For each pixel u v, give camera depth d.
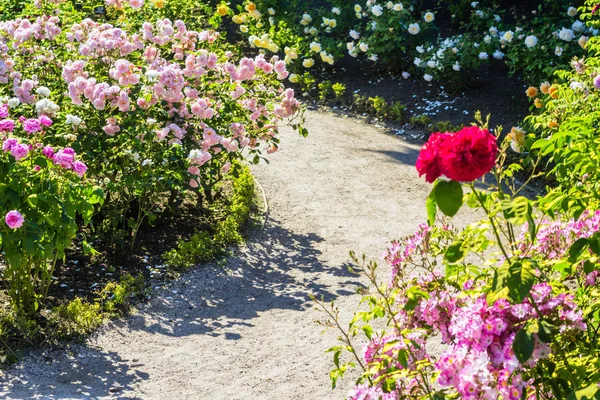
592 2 8.15
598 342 2.75
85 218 5.34
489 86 11.16
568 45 10.16
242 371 4.96
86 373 4.85
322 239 7.20
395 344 2.81
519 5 13.23
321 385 4.80
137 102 6.31
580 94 6.62
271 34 12.17
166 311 5.74
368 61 12.56
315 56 12.79
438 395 2.71
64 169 5.15
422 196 8.28
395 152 9.67
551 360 2.55
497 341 2.48
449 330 2.64
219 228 7.02
